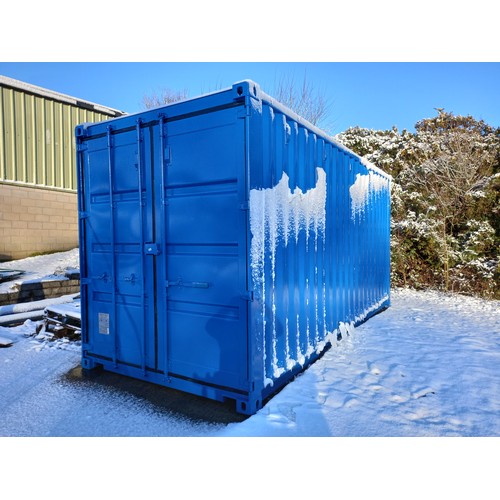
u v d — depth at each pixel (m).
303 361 3.75
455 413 2.93
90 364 3.92
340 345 4.72
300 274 3.73
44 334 5.09
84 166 3.91
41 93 9.07
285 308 3.41
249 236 2.79
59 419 2.89
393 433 2.62
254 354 2.86
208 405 3.11
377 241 6.66
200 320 3.09
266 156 3.06
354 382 3.53
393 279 10.23
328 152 4.46
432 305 7.83
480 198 9.73
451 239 9.71
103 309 3.79
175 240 3.21
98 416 2.93
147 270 3.40
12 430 2.73
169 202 3.23
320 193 4.19
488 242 9.36
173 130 3.17
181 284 3.18
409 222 10.05
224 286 2.95
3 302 5.92
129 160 3.49
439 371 3.84
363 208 5.84
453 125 13.03
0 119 8.34
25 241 8.72
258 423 2.71
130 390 3.42
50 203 9.24
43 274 7.32
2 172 8.36
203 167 3.01
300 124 3.71
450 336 5.25
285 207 3.40
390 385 3.47
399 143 11.46
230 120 2.86
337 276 4.77
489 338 5.17
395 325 5.91
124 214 3.55
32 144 8.95
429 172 10.48
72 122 9.91
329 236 4.50
